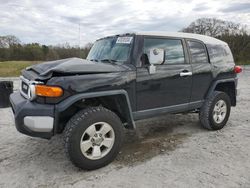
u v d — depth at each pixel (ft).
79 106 11.50
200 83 15.15
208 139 14.60
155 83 12.84
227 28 149.18
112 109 12.41
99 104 12.17
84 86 10.46
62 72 10.29
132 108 12.32
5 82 23.43
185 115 19.88
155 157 12.21
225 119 16.52
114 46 13.33
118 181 10.02
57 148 13.52
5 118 19.88
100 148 11.08
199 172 10.66
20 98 11.66
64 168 11.23
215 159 11.91
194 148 13.26
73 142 10.23
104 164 11.12
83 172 10.83
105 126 11.00
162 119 18.83
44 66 11.70
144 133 15.83
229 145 13.64
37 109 10.07
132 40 12.52
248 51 132.16
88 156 10.67
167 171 10.77
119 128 11.37
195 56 15.06
